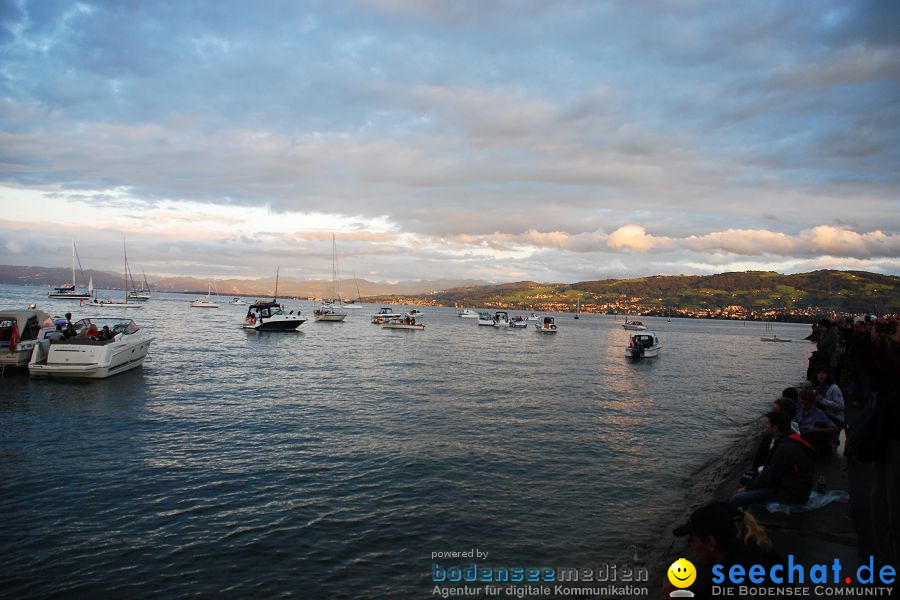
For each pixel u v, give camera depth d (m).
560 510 11.26
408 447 15.80
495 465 14.30
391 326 94.19
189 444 15.62
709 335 127.62
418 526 10.32
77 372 25.19
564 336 94.94
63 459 13.88
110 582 8.09
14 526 9.86
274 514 10.73
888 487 5.44
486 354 50.72
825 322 17.25
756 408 25.69
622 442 17.31
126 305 122.94
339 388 26.61
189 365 33.34
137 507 10.91
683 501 11.85
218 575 8.38
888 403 5.43
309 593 7.94
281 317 69.31
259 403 22.03
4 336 26.38
